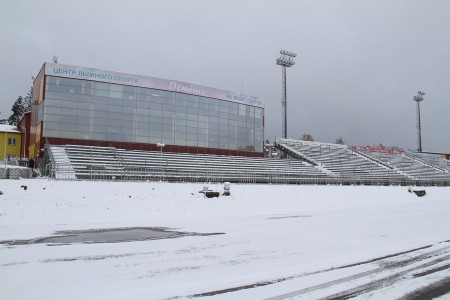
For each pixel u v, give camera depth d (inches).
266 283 312.5
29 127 2089.1
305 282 315.6
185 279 324.8
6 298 271.0
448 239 554.9
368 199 1446.9
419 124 4023.1
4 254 420.8
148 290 291.4
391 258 415.5
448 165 3385.8
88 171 1360.7
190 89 2175.2
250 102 2458.2
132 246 477.7
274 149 2829.7
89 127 1851.6
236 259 406.9
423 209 1135.0
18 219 709.9
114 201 893.8
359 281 319.6
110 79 1918.1
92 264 378.0
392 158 3024.1
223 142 2303.2
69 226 674.2
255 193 1198.3
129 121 1961.1
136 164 1724.9
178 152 2107.5
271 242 516.4
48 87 1771.7
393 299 272.8
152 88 2041.1
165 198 980.6
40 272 344.5
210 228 666.8
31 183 917.8
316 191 1407.5
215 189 1151.0
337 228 676.1
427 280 324.8
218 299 270.2
